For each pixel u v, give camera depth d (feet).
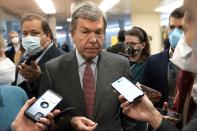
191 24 2.01
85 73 5.44
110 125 5.17
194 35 2.00
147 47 8.75
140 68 8.36
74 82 5.35
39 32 7.43
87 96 5.31
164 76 7.20
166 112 4.58
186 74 3.52
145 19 40.70
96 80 5.40
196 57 2.09
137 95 3.75
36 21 7.48
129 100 3.75
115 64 5.55
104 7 32.68
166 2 30.27
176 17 6.76
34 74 6.88
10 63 5.09
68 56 5.65
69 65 5.50
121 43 12.43
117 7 33.73
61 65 5.54
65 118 4.94
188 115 3.11
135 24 40.68
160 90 7.23
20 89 4.74
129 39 8.66
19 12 36.58
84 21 5.12
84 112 5.19
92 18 5.10
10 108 4.30
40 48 7.28
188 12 1.97
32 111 3.76
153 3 31.01
